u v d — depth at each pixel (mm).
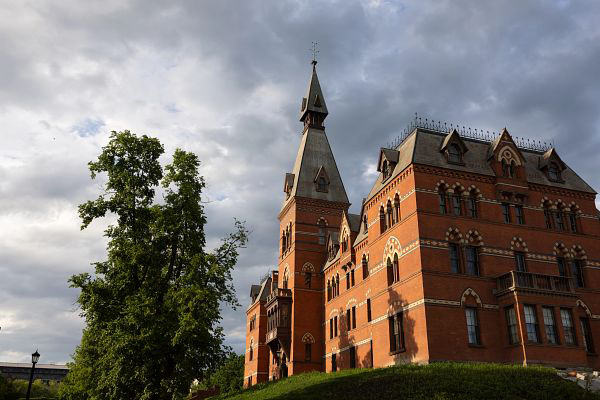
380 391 26188
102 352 31422
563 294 35281
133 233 32344
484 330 34906
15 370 146875
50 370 150375
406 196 38500
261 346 69688
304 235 60688
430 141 40312
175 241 32625
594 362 36562
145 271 31828
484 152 41469
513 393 24625
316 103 69250
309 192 62812
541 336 33531
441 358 33250
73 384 40938
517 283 34781
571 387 25484
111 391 30469
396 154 42469
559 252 39719
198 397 72188
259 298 71812
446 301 34812
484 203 38656
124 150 33375
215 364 31812
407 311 36344
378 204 43188
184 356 30188
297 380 38844
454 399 23781
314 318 58000
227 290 33375
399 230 38844
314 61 73188
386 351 38656
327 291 57656
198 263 31500
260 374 68438
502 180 39438
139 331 29062
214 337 31609
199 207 33344
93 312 30719
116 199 32375
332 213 62562
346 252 51875
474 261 37125
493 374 27250
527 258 38281
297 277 58906
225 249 34469
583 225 41188
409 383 26484
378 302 41031
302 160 65375
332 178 64938
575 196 42000
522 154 42406
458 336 34156
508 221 39094
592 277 39719
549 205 40844
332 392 28172
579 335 34500
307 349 56625
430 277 35125
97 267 31797
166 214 32250
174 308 30109
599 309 38750
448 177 38500
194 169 33875
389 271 40188
